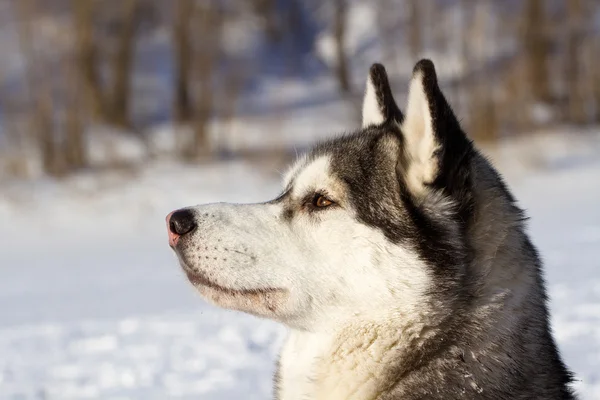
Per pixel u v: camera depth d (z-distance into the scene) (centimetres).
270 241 463
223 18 3812
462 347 425
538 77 3325
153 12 3850
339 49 4144
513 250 439
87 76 3341
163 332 1102
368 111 531
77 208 2428
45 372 939
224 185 2562
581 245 1552
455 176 439
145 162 2934
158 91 3941
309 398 456
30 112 2969
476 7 3381
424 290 429
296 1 4784
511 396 419
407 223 434
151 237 2228
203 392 812
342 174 458
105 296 1445
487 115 2753
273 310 462
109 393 839
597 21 3512
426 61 439
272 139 2862
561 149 2758
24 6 3222
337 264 445
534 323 436
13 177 2678
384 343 436
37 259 2009
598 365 759
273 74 4269
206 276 471
